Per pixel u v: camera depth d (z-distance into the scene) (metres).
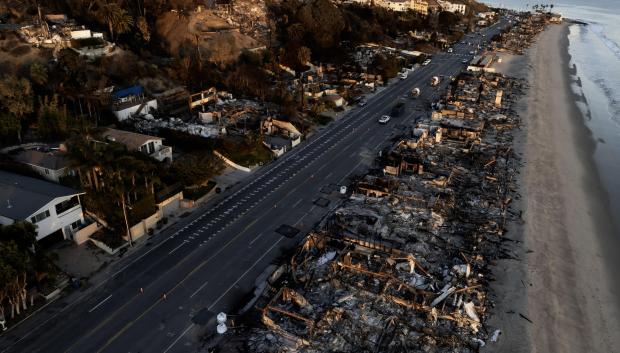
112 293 57.28
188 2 167.38
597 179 93.62
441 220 73.81
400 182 86.19
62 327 51.88
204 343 50.47
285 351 49.09
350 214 75.00
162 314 54.28
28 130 87.31
